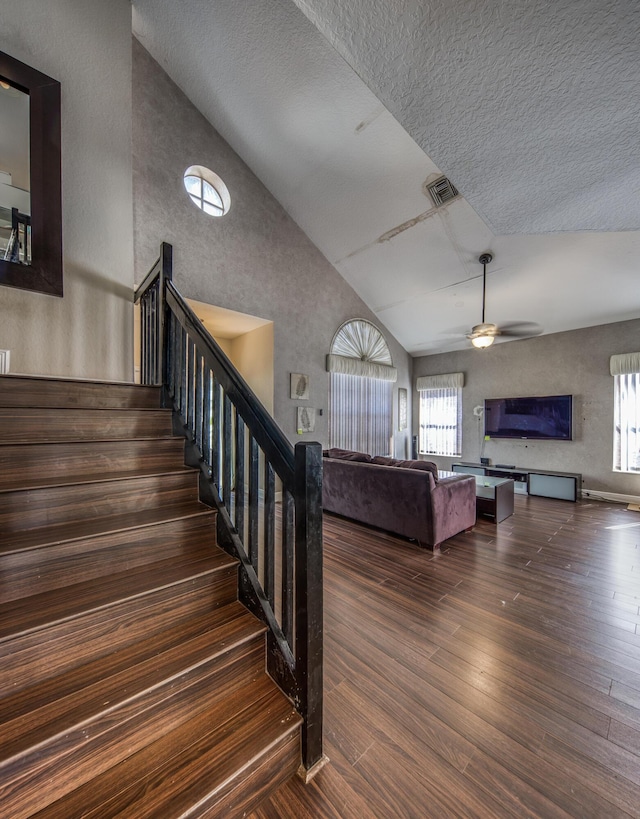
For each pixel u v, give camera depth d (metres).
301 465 1.15
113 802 0.90
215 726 1.13
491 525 3.88
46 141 2.61
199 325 1.88
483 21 1.15
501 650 1.80
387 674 1.63
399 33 1.23
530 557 2.99
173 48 3.61
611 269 4.20
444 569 2.75
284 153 4.17
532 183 1.99
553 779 1.16
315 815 1.05
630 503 4.91
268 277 4.71
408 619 2.07
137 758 1.01
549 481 5.22
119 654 1.17
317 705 1.19
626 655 1.77
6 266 2.46
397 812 1.06
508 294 5.04
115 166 3.06
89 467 1.68
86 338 2.88
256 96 3.68
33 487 1.37
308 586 1.15
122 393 2.21
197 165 4.03
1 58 2.44
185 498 1.83
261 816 1.04
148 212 3.63
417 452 7.40
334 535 3.51
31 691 1.01
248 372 5.35
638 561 2.91
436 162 1.85
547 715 1.41
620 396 5.06
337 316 5.66
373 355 6.32
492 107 1.49
